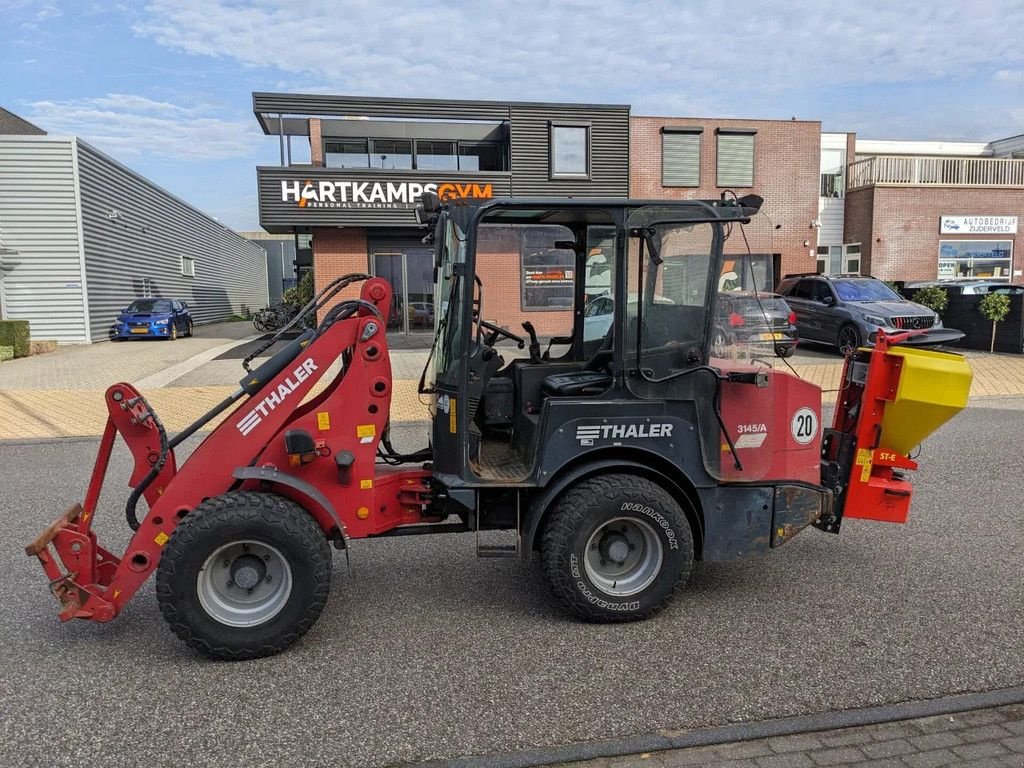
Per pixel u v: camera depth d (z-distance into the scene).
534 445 4.08
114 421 4.16
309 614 3.76
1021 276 26.06
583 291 4.89
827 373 13.23
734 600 4.48
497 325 4.78
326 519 3.93
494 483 4.01
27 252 21.03
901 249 25.45
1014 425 9.83
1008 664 3.67
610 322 4.23
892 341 4.63
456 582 4.80
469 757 2.95
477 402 4.24
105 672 3.64
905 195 25.28
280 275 57.66
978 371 14.13
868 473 4.60
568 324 4.90
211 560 3.66
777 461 4.33
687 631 4.06
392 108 19.62
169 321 22.59
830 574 4.89
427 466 4.54
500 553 4.21
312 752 2.98
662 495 4.06
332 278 20.64
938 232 25.52
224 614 3.72
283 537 3.67
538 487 4.05
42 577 4.88
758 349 4.26
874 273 25.42
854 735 3.11
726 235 4.14
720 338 4.19
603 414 4.05
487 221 4.68
